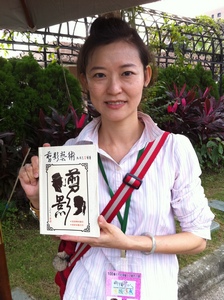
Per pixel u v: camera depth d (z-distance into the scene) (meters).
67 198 0.98
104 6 1.69
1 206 3.36
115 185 1.06
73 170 0.97
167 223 1.06
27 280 2.46
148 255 1.06
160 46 6.23
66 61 5.34
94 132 1.18
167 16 6.18
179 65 6.11
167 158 1.05
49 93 4.27
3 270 1.21
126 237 0.97
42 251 2.87
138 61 1.03
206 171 5.17
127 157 1.07
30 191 1.12
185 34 6.70
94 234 0.95
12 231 3.18
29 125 4.02
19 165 3.51
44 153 1.00
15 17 1.94
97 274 1.07
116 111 1.04
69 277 1.13
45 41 4.75
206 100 4.70
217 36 7.30
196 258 2.74
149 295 1.04
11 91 3.94
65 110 4.41
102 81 1.03
